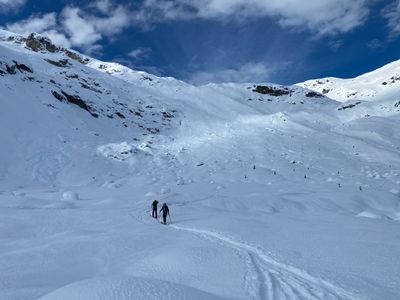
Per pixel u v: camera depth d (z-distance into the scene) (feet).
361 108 613.52
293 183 217.97
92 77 496.64
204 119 493.36
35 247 54.03
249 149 338.75
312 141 388.16
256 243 52.95
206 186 194.18
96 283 25.90
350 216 100.73
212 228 71.67
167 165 278.46
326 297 28.94
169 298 23.32
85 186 211.82
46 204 115.34
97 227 74.84
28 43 613.11
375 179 254.06
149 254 48.32
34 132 287.07
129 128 396.98
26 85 362.74
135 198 143.74
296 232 64.39
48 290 33.68
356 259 41.88
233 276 35.22
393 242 53.06
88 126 346.95
